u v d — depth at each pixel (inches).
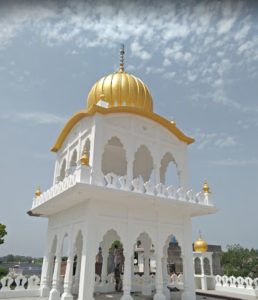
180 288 866.8
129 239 551.8
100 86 699.4
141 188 556.1
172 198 585.9
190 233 647.8
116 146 798.5
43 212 714.8
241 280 821.2
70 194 517.3
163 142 677.3
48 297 657.0
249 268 1493.6
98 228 523.2
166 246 704.4
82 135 637.9
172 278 914.7
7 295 655.8
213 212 655.8
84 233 523.8
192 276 611.2
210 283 908.6
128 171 584.4
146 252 738.2
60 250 627.2
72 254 562.3
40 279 733.9
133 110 625.6
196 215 701.3
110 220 543.8
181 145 711.7
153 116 655.1
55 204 603.2
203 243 971.3
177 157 693.9
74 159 701.9
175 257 1211.2
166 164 781.3
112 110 598.5
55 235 682.2
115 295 673.6
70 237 584.1
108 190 510.0
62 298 521.7
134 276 820.0
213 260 1077.8
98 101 655.1
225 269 1508.4
